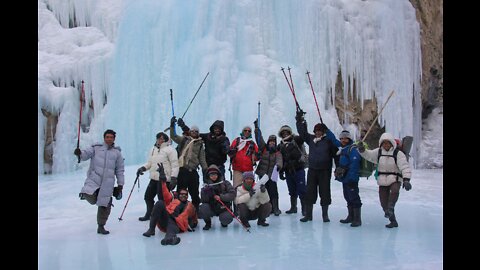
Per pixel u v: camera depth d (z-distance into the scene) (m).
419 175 13.73
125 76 14.41
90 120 15.57
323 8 14.91
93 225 6.48
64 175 13.74
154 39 14.32
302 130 6.88
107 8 16.91
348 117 15.51
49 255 4.88
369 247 5.09
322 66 14.80
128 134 14.14
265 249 5.05
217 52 13.85
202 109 13.41
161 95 14.07
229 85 13.70
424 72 17.98
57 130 14.70
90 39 16.38
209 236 5.75
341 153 6.50
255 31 14.45
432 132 18.59
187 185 6.83
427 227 6.20
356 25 15.45
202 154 6.89
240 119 13.40
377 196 9.09
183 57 14.00
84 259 4.72
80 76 15.30
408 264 4.39
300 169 7.21
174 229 5.52
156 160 6.68
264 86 13.66
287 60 14.71
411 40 16.31
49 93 14.76
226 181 6.33
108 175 5.84
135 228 6.27
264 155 7.21
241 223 6.17
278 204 7.62
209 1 14.20
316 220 6.83
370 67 15.43
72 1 17.03
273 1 14.81
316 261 4.55
